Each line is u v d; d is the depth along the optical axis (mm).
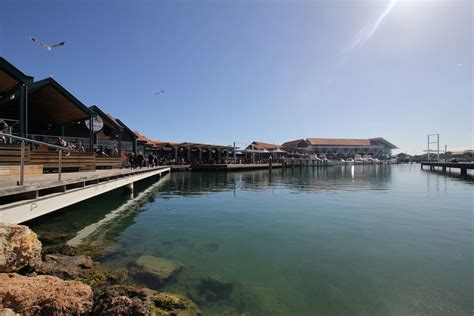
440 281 5051
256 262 5984
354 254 6445
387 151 92312
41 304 3387
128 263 5828
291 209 12047
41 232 8156
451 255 6352
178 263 5844
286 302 4375
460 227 8883
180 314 3803
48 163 11531
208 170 40031
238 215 10820
